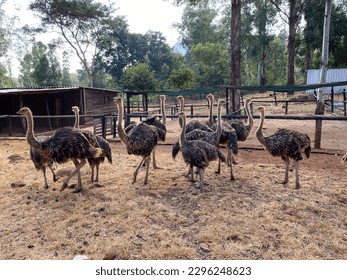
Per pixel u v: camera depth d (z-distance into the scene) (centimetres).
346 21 3111
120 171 748
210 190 598
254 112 2067
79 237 443
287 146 583
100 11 3884
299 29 3828
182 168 765
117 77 5362
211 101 825
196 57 4812
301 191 588
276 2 3484
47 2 3616
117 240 427
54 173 676
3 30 4703
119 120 596
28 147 1136
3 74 4909
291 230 444
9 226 480
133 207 528
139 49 5344
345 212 500
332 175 682
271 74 5403
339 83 961
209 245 413
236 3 1484
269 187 610
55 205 548
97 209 529
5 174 749
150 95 4191
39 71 5262
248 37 4575
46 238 442
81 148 563
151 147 638
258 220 474
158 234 440
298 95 2723
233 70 1516
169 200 559
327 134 1240
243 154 906
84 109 2044
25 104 2159
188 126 756
